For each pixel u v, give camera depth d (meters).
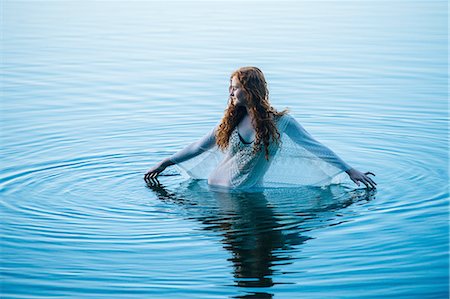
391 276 3.93
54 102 8.51
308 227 4.64
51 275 4.00
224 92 8.93
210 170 5.86
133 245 4.39
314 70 10.12
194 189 5.53
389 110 7.90
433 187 5.37
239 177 5.56
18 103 8.45
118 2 18.44
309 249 4.29
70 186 5.54
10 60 11.03
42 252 4.30
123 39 12.89
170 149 6.61
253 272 4.01
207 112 7.97
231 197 5.31
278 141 5.55
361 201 5.12
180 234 4.56
